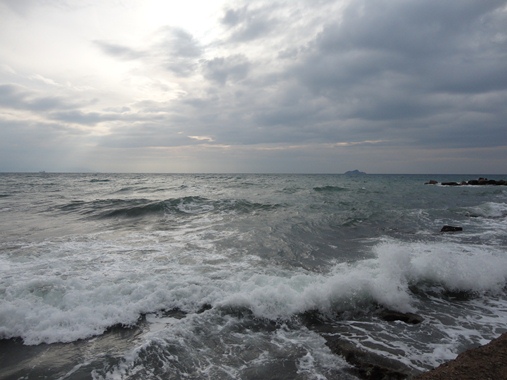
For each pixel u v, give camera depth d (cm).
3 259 778
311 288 583
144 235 1085
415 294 623
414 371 379
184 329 478
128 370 388
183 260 801
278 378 376
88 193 2555
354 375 381
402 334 478
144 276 673
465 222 1419
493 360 371
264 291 574
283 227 1209
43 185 3609
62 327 476
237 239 1025
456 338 466
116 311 516
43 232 1120
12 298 544
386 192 2919
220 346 442
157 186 3453
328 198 2233
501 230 1246
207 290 593
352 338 465
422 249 926
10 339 451
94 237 1049
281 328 497
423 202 2155
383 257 720
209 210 1592
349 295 576
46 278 633
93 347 435
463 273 682
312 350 436
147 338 453
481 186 4441
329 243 1006
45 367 392
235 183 4256
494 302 602
